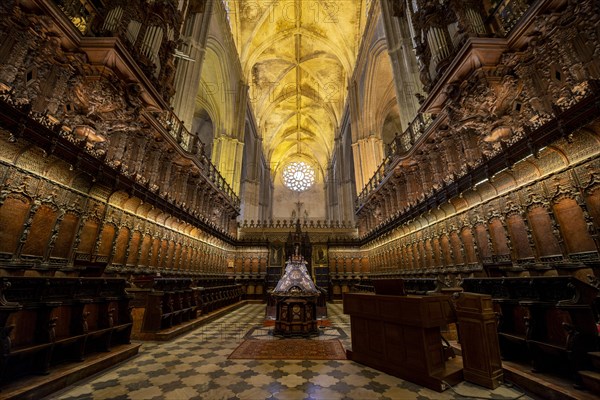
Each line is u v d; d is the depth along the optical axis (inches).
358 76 1007.0
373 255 785.6
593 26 212.8
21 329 133.3
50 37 249.9
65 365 151.0
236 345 232.1
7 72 219.8
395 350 160.7
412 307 150.4
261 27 1054.4
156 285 268.8
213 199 685.9
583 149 209.0
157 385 142.0
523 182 266.5
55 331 151.0
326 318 418.0
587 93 207.8
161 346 226.4
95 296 183.9
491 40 267.0
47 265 251.3
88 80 287.4
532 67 261.4
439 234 419.8
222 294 523.2
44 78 256.1
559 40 233.0
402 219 518.3
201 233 606.9
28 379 127.9
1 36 220.2
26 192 231.8
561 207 230.5
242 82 1042.7
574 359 122.7
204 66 794.2
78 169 263.1
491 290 187.9
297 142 1772.9
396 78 579.2
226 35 843.4
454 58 298.4
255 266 866.8
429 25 375.2
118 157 342.3
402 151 495.2
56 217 260.7
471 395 129.0
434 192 394.9
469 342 149.3
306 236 850.8
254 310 554.6
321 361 185.6
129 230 364.5
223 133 909.2
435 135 398.9
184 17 589.6
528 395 128.8
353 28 1020.5
